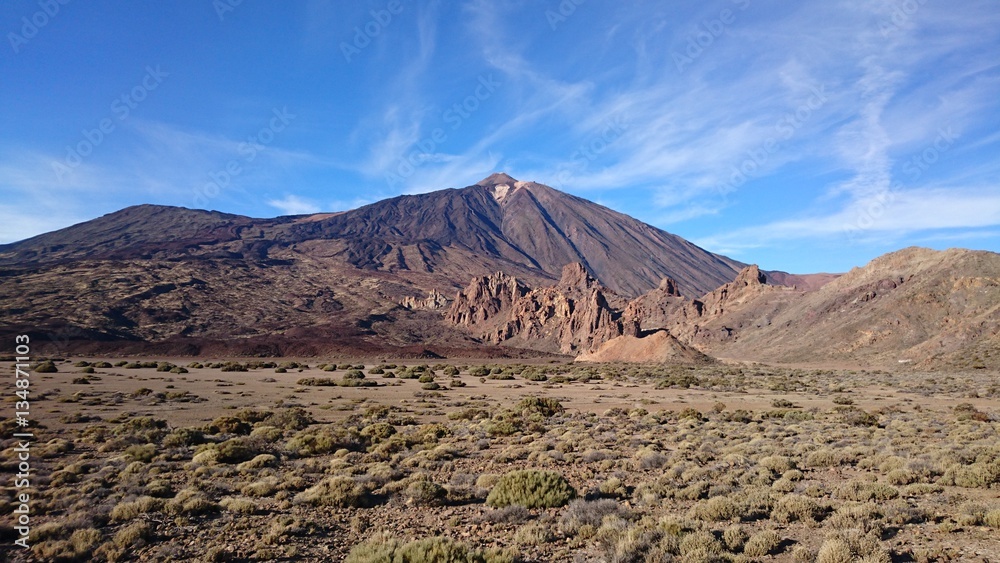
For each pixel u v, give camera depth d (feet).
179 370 290.56
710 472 61.67
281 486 57.72
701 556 33.37
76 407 132.46
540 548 38.58
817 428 104.32
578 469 69.26
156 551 38.19
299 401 164.14
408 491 54.19
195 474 63.31
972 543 35.91
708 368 375.86
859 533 36.81
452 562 32.65
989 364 295.07
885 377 283.18
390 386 234.99
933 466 59.67
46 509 47.88
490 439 97.76
